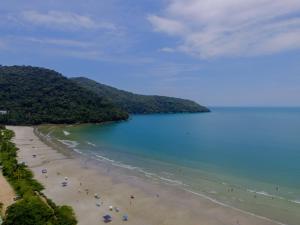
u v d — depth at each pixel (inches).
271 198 2054.6
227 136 5743.1
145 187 2295.8
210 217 1738.4
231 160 3376.0
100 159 3400.6
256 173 2755.9
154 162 3282.5
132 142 4889.3
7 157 2714.1
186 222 1675.7
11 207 1430.9
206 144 4680.1
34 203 1480.1
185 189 2255.2
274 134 5979.3
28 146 4005.9
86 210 1814.7
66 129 6909.5
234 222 1668.3
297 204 1937.7
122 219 1697.8
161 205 1919.3
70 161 3191.4
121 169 2910.9
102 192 2159.2
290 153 3784.5
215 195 2122.3
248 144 4648.1
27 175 2346.2
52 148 3956.7
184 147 4367.6
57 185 2301.9
